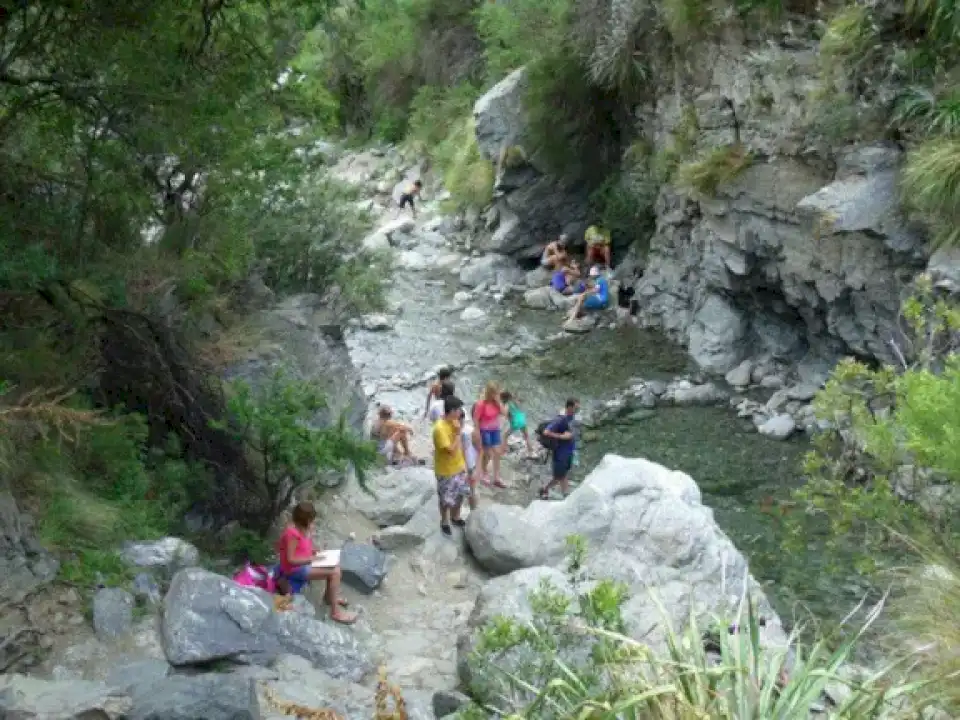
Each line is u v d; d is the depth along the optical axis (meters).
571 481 12.57
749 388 15.06
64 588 6.68
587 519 9.30
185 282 10.37
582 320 18.11
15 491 7.13
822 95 13.12
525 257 21.38
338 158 31.19
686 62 16.17
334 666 6.96
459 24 29.06
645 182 18.73
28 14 8.67
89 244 9.38
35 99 8.53
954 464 4.84
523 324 18.41
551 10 20.64
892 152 12.52
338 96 32.53
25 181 9.08
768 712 3.42
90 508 7.39
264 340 11.05
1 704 5.00
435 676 7.34
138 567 7.16
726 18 14.70
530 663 4.04
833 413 6.56
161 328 8.96
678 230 17.23
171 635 6.43
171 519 8.34
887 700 3.53
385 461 11.87
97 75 8.41
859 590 9.58
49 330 8.64
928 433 5.12
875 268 12.62
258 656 6.63
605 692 3.49
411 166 28.12
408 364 16.62
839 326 13.59
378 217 22.44
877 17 12.53
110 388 8.98
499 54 24.53
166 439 9.11
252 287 12.34
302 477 9.15
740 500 11.83
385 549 9.76
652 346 17.03
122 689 5.41
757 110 14.36
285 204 14.57
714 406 14.62
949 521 5.58
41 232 8.88
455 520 10.22
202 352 10.30
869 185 12.45
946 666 4.31
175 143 9.23
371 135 32.44
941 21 11.87
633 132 19.80
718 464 12.79
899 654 4.70
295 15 10.20
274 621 6.91
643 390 15.06
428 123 28.17
